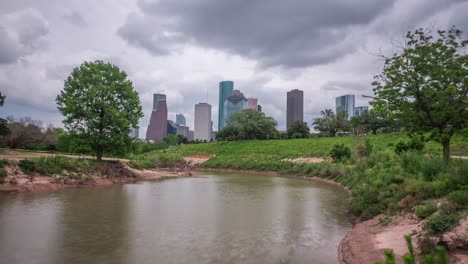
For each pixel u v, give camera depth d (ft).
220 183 116.16
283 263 31.30
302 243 38.32
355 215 54.13
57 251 33.40
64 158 99.09
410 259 13.21
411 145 93.25
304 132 356.59
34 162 85.25
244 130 337.72
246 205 65.31
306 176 148.25
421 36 49.24
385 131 264.52
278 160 203.31
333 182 119.14
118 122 111.65
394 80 49.93
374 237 37.17
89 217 50.52
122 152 118.21
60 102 110.32
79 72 110.42
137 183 110.52
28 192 74.69
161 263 30.45
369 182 67.92
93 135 110.52
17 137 163.73
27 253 32.55
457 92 46.03
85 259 31.14
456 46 47.34
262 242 38.42
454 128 47.16
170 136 476.95
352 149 158.40
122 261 30.78
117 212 55.11
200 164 244.22
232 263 30.89
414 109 50.14
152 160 211.20
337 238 40.93
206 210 58.95
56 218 49.16
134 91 121.90
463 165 43.24
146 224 46.70
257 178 143.02
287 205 65.77
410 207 40.88
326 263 31.60
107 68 115.03
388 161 89.10
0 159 78.23
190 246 36.14
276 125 368.48
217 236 40.73
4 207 56.59
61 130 110.63
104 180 103.71
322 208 62.49
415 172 54.24
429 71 47.26
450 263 24.79
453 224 29.55
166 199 72.08
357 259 31.60
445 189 40.01
